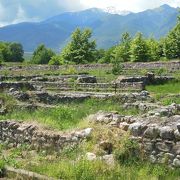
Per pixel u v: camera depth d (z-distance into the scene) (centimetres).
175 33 8238
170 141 1244
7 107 2433
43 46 13575
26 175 1230
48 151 1580
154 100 2805
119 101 2778
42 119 1880
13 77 4222
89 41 9194
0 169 1279
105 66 6456
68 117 1969
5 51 13812
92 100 2752
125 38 9088
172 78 4128
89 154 1357
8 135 1805
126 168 1241
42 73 5694
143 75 4519
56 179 1177
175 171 1196
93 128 1477
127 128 1398
